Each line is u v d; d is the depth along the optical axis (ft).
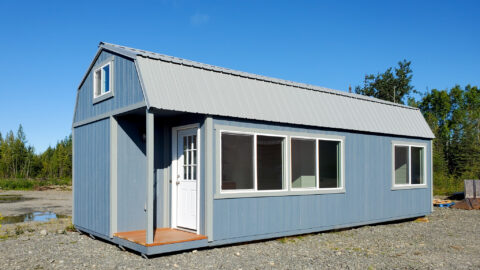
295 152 29.55
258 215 26.53
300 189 29.40
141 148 27.58
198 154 24.81
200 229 24.39
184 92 23.85
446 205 52.08
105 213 26.61
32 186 108.17
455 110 135.85
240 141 26.04
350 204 33.24
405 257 23.15
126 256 22.76
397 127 38.17
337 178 32.65
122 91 25.34
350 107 34.63
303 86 31.68
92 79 29.78
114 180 26.07
